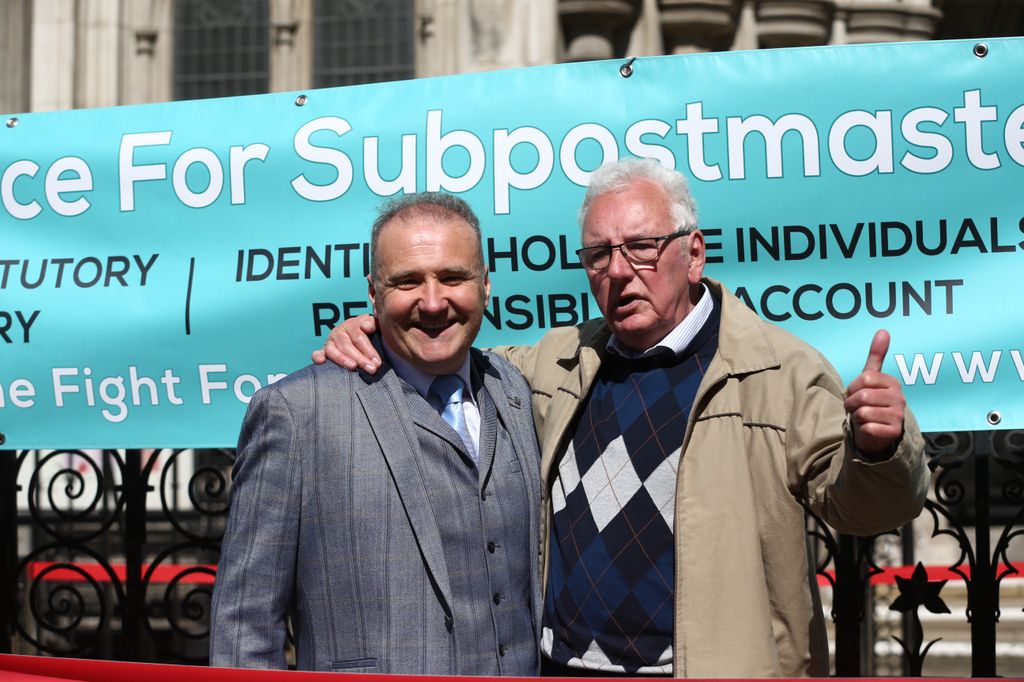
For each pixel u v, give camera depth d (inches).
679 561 88.3
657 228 93.7
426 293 89.5
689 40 353.1
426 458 90.7
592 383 98.0
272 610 89.3
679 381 94.3
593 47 343.0
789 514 89.3
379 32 361.4
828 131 119.0
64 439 130.2
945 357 116.9
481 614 89.7
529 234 123.3
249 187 128.1
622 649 90.6
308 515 90.0
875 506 80.9
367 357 93.4
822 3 354.6
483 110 124.6
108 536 253.0
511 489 93.9
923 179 117.7
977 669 126.8
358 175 126.2
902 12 362.0
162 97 369.1
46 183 131.3
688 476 89.8
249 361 127.3
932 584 131.0
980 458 127.2
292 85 365.4
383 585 88.2
